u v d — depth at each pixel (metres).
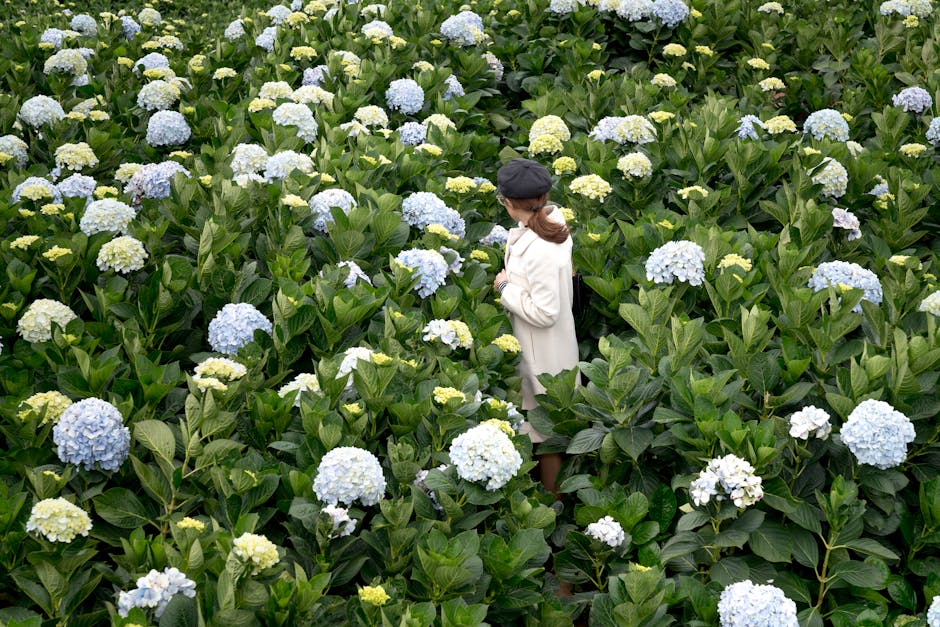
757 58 7.67
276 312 3.72
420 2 8.12
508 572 2.84
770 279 4.40
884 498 3.31
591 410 3.75
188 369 4.05
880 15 7.97
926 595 3.16
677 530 3.17
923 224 5.66
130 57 8.02
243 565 2.50
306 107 5.73
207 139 6.09
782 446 3.31
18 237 4.47
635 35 7.84
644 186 5.47
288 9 8.22
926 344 3.50
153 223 4.57
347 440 3.14
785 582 3.18
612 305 4.55
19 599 2.82
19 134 6.16
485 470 3.01
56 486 2.93
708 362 3.95
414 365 3.55
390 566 2.93
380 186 5.18
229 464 3.00
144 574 2.64
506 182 4.11
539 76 7.45
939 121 6.25
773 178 5.55
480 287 4.45
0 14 10.26
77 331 3.76
